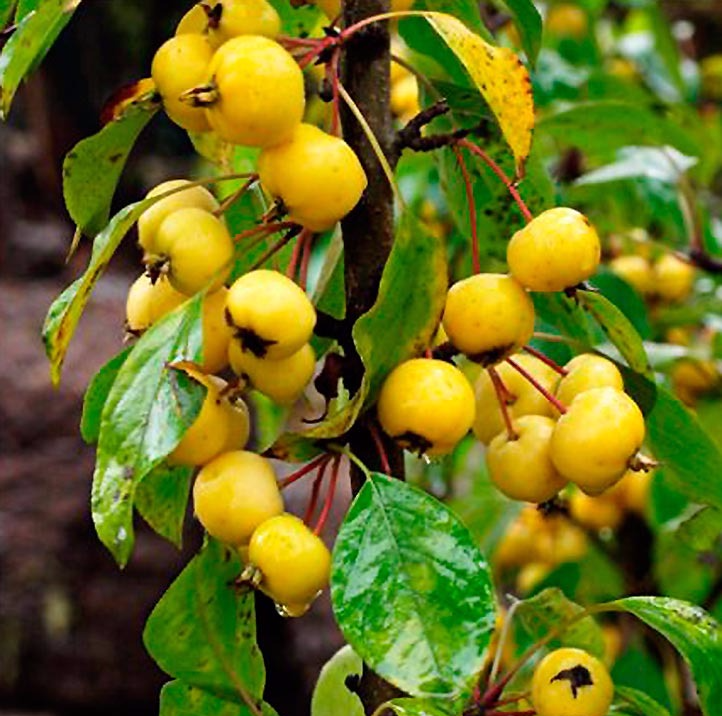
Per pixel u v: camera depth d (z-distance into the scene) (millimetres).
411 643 654
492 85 685
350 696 766
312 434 677
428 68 1016
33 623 1999
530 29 803
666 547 1104
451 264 1065
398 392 683
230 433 694
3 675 1981
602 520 1120
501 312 700
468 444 1148
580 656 721
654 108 1052
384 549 668
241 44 668
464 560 665
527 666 955
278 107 667
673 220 1216
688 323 1196
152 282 693
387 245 725
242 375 688
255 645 726
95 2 2846
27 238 2686
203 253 688
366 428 713
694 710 1121
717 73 1770
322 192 678
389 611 659
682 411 751
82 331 2297
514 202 825
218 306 697
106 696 2008
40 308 2424
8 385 2158
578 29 1401
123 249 2684
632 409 703
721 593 1133
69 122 2904
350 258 726
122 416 668
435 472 1191
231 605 718
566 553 1137
